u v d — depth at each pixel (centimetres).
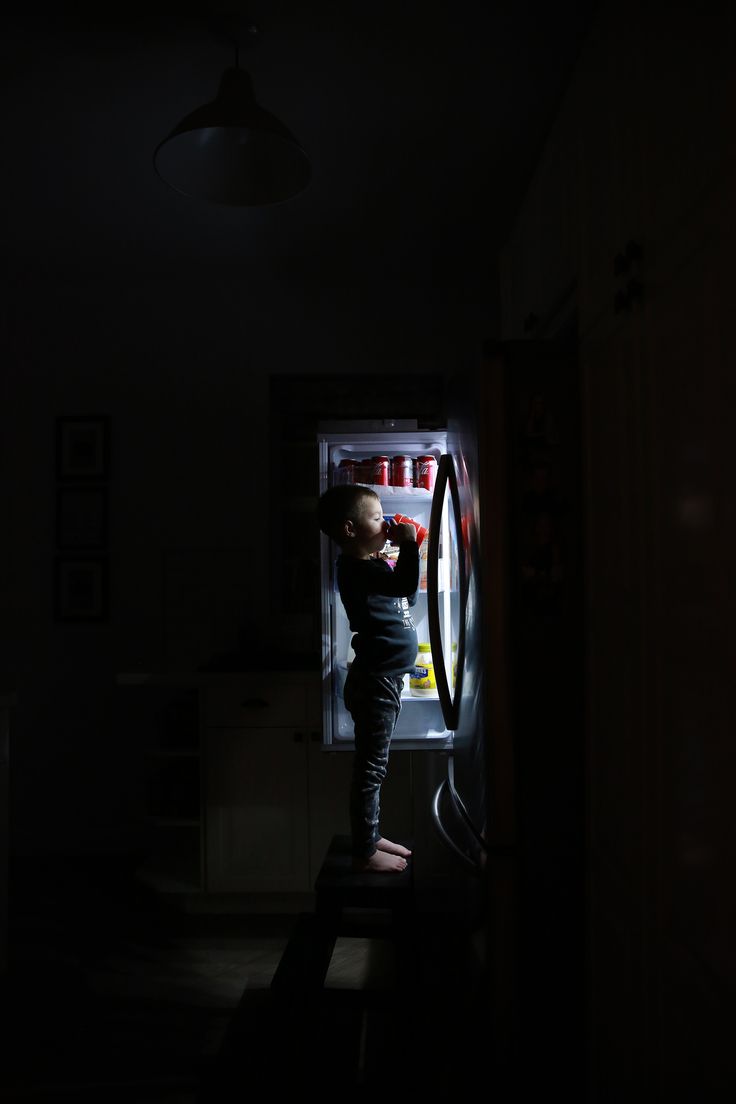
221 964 263
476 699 183
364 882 205
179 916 307
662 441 129
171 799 322
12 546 390
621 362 149
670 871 126
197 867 327
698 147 114
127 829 383
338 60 221
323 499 224
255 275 390
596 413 166
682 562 121
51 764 385
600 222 165
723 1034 106
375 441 246
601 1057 161
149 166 280
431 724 237
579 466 176
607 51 158
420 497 243
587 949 169
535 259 235
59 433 390
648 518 135
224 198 217
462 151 273
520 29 209
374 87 234
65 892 331
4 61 220
